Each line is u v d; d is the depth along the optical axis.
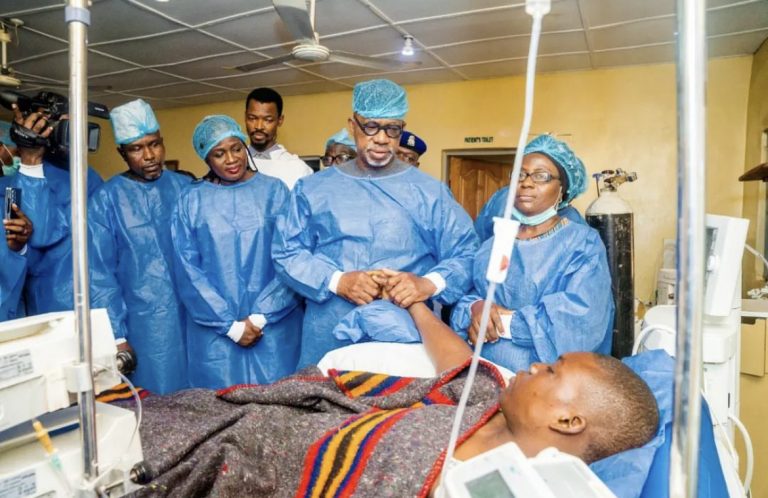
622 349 1.92
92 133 1.85
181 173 2.66
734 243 1.18
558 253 1.49
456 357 1.26
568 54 3.36
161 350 2.10
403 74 3.92
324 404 1.13
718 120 3.43
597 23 2.81
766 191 3.03
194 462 0.90
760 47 3.16
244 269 1.93
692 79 0.41
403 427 0.91
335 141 2.73
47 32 2.96
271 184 2.03
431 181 1.70
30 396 0.62
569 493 0.56
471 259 1.67
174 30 2.96
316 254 1.69
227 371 1.92
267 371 1.93
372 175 1.69
